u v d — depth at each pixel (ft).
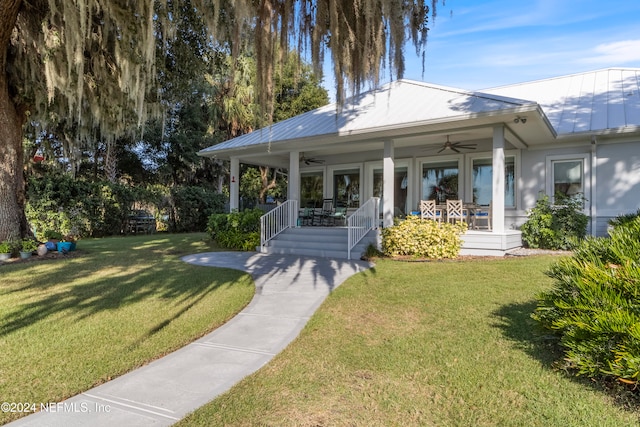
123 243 45.88
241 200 86.84
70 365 11.18
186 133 82.94
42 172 61.21
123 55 27.14
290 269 26.96
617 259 10.96
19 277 24.04
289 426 8.06
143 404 9.02
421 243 29.94
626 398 8.57
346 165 47.01
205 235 59.47
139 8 24.31
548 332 11.36
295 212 40.47
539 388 9.36
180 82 40.24
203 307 17.46
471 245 30.37
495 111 27.14
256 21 19.70
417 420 8.26
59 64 28.04
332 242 35.35
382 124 32.55
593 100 38.22
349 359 11.48
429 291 18.85
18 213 33.42
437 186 41.22
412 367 10.82
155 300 18.65
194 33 37.50
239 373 10.73
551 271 12.34
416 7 18.92
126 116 35.58
